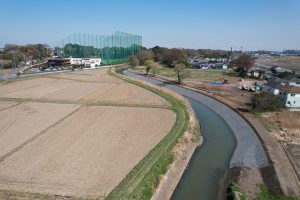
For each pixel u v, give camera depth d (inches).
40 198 873.5
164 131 1531.7
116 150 1261.1
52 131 1520.7
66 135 1459.2
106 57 6461.6
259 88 2901.1
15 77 3612.2
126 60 6815.9
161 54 6407.5
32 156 1194.6
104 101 2252.7
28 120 1728.6
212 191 1053.8
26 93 2573.8
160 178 1031.0
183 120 1733.5
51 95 2491.4
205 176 1168.8
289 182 1074.1
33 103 2174.0
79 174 1033.5
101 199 866.8
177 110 1959.9
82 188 934.4
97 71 4584.2
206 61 6594.5
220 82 3479.3
